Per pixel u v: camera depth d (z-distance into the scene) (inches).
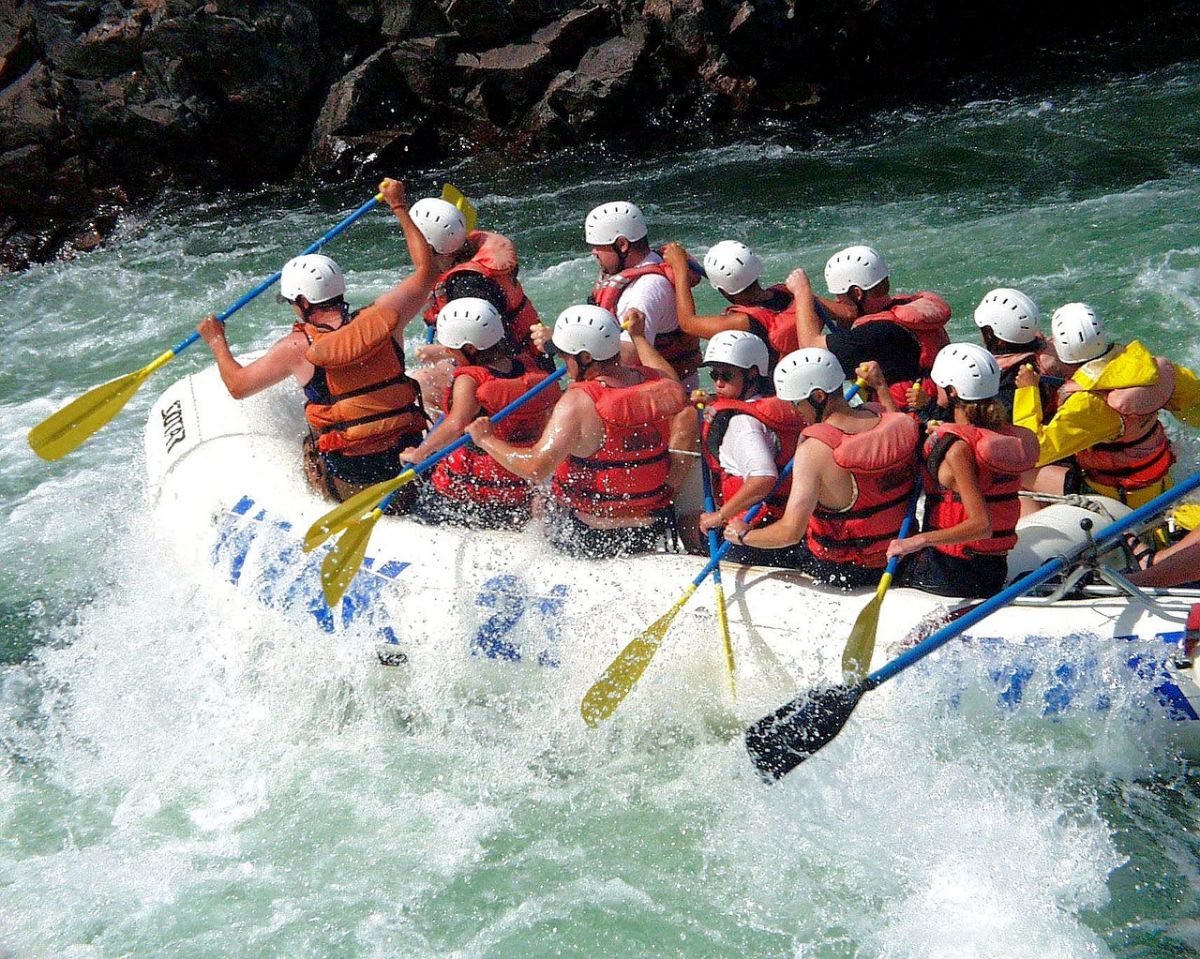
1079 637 359.6
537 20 1061.8
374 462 441.7
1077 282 741.9
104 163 1001.5
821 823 376.8
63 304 871.1
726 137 1070.4
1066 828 360.8
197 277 893.8
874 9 1079.6
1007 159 962.7
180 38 979.3
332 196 1026.7
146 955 354.0
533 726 409.4
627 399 384.8
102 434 685.3
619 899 362.3
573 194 987.3
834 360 363.9
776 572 395.9
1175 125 986.1
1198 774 361.7
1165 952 331.6
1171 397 430.3
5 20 979.3
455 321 410.0
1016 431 360.8
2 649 498.3
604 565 403.9
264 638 434.0
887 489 365.7
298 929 359.6
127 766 426.0
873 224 872.3
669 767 403.2
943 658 366.0
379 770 416.5
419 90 1056.2
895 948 340.2
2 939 360.5
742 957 341.1
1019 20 1191.6
